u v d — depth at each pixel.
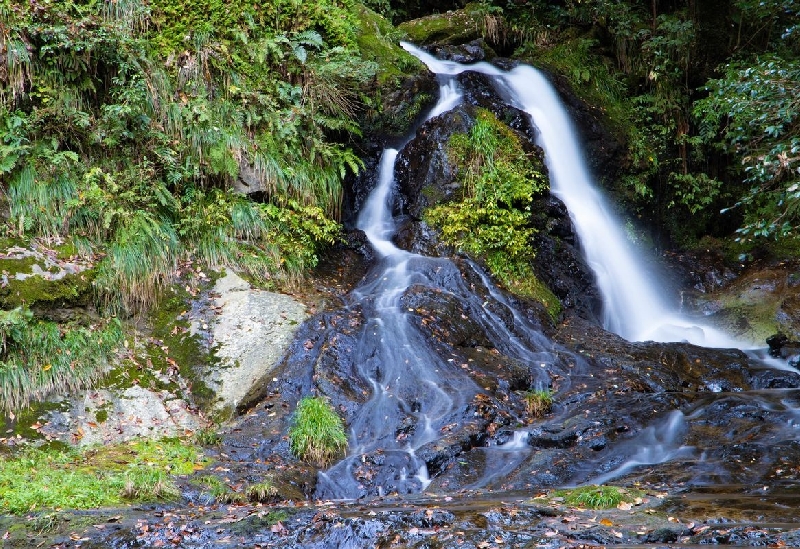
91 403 8.77
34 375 8.61
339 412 8.91
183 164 11.34
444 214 12.52
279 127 12.09
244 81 12.23
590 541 5.31
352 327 10.18
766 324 12.80
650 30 17.42
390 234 13.06
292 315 10.46
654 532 5.39
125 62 11.08
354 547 5.50
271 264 11.28
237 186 11.73
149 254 10.27
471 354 10.04
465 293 11.31
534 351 10.68
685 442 7.98
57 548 5.69
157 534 5.86
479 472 7.65
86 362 9.04
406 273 11.71
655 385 9.88
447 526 5.64
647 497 6.48
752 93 10.56
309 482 7.67
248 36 12.48
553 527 5.61
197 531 5.91
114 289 9.77
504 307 11.19
